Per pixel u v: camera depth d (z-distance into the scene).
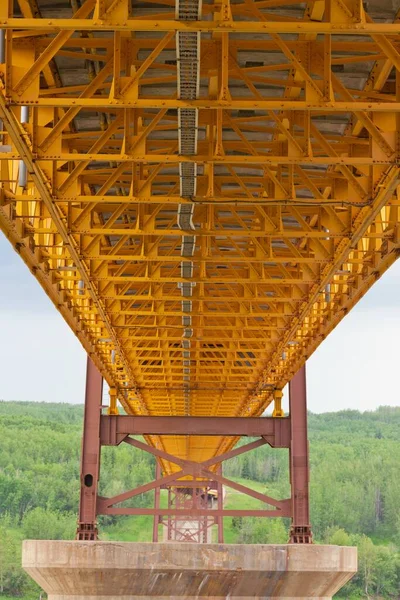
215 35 24.94
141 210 32.84
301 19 24.88
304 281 36.62
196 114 22.66
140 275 42.62
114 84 22.20
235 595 49.41
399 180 25.33
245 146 30.98
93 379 55.53
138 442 55.38
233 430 55.69
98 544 49.50
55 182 28.23
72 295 41.28
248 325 50.44
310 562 49.41
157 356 59.12
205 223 35.41
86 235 33.81
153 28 18.89
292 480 54.16
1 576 185.88
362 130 30.98
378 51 24.70
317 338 46.31
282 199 28.73
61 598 50.19
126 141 25.33
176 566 48.81
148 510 53.66
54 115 27.12
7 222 29.41
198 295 42.50
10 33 22.19
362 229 29.97
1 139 27.58
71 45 24.92
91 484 53.94
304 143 27.06
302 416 55.03
